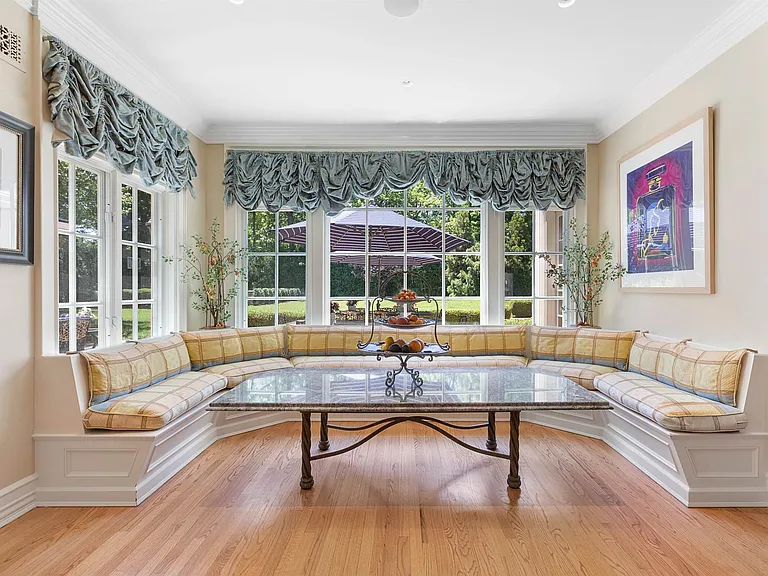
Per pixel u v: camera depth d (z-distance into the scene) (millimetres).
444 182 4297
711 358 2617
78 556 1911
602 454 3039
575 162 4336
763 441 2352
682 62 2994
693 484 2348
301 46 2877
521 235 4500
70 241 2832
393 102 3758
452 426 2846
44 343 2412
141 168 3232
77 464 2387
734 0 2408
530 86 3455
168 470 2654
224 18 2572
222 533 2084
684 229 3055
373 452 3080
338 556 1908
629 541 2018
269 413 3691
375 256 4555
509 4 2439
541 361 3998
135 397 2656
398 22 2613
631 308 3785
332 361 3994
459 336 4254
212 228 4348
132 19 2582
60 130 2473
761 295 2467
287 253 4500
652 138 3438
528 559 1886
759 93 2467
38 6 2348
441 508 2311
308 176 4285
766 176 2426
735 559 1887
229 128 4293
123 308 3361
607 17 2566
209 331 3838
